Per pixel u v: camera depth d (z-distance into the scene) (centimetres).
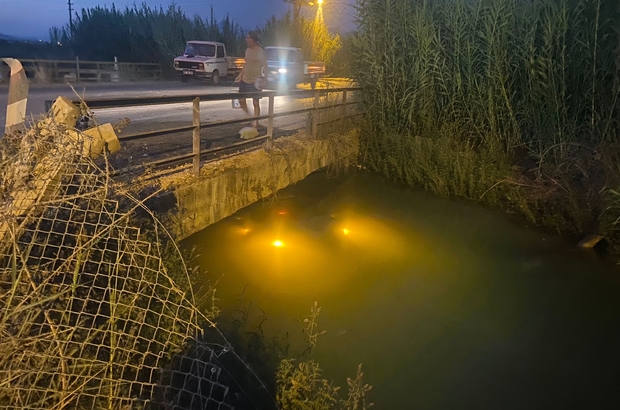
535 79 849
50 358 273
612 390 462
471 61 927
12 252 287
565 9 797
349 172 995
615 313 580
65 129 324
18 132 352
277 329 487
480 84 930
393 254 680
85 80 2170
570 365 493
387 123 1035
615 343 529
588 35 798
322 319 520
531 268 675
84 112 371
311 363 406
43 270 291
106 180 310
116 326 308
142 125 952
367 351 483
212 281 520
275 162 769
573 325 555
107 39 2781
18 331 267
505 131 919
